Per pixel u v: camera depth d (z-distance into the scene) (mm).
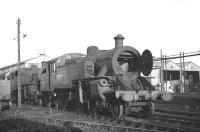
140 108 15438
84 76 16719
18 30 26812
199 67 42031
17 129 9844
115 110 14906
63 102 21016
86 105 17719
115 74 15180
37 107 24516
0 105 23172
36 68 32562
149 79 16234
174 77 42031
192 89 32312
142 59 15570
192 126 11930
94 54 18062
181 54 24672
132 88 15242
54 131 9312
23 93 32562
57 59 21609
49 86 23328
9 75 37156
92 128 11914
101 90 14875
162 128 11211
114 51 15578
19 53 26812
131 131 10719
